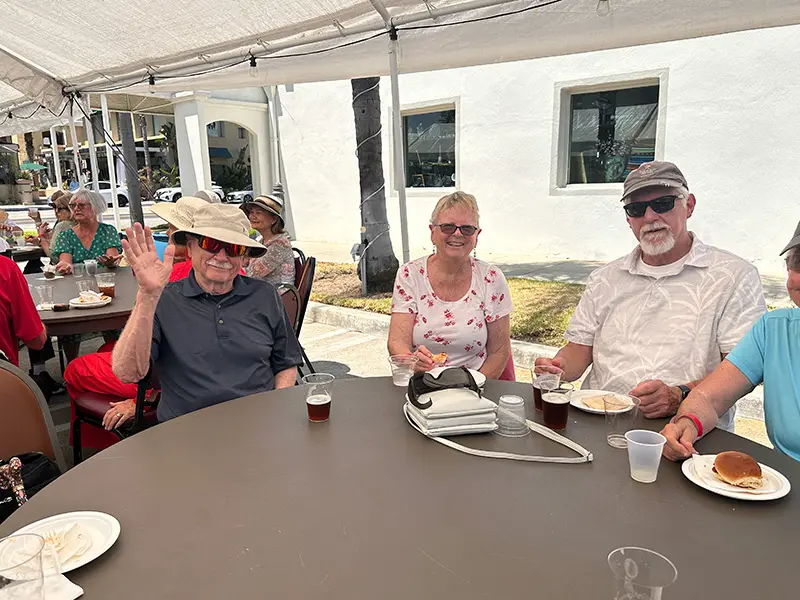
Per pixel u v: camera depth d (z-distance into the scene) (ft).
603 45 10.55
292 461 5.07
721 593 3.34
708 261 7.36
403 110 31.58
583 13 10.28
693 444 5.32
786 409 5.78
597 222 26.08
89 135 21.30
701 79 22.22
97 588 3.42
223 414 6.23
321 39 12.95
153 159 112.37
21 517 4.19
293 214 38.75
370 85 22.21
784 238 21.38
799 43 20.01
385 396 6.81
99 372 9.52
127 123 32.94
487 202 29.22
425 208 31.71
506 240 29.04
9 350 10.34
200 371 7.50
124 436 8.55
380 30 12.04
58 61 17.61
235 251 7.42
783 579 3.46
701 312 7.25
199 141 36.24
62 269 16.40
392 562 3.63
